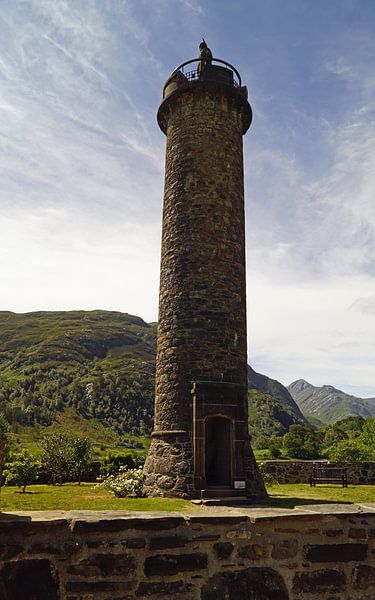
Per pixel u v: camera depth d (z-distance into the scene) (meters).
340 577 5.56
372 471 18.19
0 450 5.69
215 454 12.20
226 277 12.98
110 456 19.53
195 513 5.49
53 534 4.86
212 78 14.36
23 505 9.09
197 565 5.18
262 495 11.49
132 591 4.93
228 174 13.84
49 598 4.67
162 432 11.91
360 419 67.31
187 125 14.07
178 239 13.22
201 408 11.45
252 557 5.36
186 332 12.34
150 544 5.09
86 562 4.87
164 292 13.16
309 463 18.34
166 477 11.20
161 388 12.42
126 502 9.74
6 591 4.56
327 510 5.91
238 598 5.18
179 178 13.73
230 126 14.29
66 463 17.80
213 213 13.27
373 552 5.76
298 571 5.45
